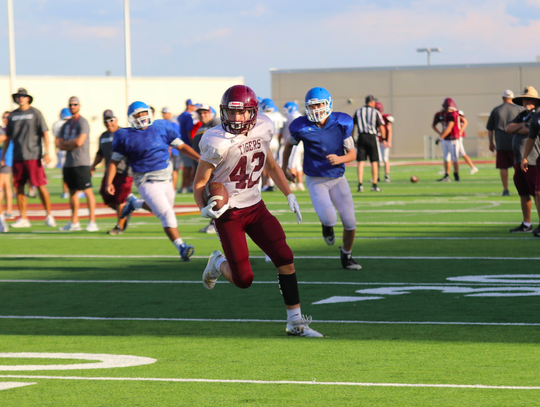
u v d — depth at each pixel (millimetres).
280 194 52750
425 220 36344
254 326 16578
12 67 83500
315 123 22172
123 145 25766
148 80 130000
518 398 11367
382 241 29766
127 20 84000
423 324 16281
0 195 36219
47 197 37438
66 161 35219
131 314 18047
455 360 13477
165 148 25875
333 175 22500
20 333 16359
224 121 14656
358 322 16609
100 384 12492
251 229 15500
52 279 23125
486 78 114062
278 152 53438
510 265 23719
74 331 16453
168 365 13555
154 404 11453
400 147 117062
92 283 22344
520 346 14344
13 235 34344
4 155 35812
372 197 48406
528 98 30312
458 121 60562
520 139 30859
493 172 71938
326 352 14211
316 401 11422
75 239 32625
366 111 52156
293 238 31234
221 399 11594
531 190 29641
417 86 115812
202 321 17156
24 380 12781
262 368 13234
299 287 20859
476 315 17016
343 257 23625
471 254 26062
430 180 62906
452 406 11070
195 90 133000
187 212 43312
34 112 36281
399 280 21641
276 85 118812
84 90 126375
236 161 14836
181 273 23781
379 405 11188
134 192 55688
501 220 35719
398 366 13188
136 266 25297
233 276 15273
